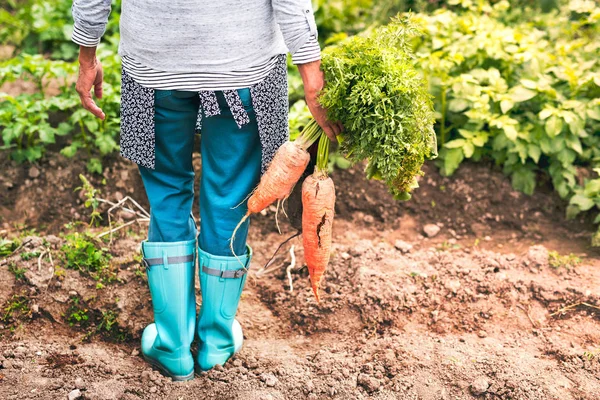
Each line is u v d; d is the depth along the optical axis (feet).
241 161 8.95
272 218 13.23
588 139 13.93
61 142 14.30
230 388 9.40
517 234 13.28
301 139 8.92
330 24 17.53
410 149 8.48
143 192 13.50
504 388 9.46
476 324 10.89
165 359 9.63
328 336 10.85
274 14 8.18
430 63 13.75
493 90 13.80
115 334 10.68
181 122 8.82
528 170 13.75
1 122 13.43
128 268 11.37
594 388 9.49
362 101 8.10
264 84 8.48
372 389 9.52
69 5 18.01
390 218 13.61
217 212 9.08
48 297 10.88
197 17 7.85
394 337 10.55
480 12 16.19
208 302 9.49
